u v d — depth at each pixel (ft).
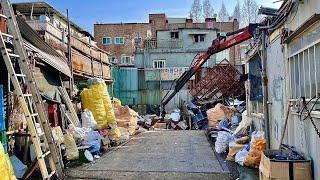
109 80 66.44
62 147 26.25
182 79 57.62
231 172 23.40
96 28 145.18
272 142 26.63
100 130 36.32
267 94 27.76
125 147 35.29
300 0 18.43
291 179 16.92
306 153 18.44
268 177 17.26
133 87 92.99
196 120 66.13
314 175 16.99
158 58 109.19
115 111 46.83
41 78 30.55
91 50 53.72
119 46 144.66
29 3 60.39
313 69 17.43
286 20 21.75
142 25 145.18
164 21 145.28
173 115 70.85
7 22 21.62
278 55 24.13
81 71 46.91
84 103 37.88
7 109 24.26
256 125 33.73
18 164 22.16
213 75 76.95
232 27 143.84
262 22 27.40
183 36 117.39
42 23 37.88
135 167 25.27
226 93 73.82
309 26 17.56
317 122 16.75
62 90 35.19
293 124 21.11
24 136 24.11
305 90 18.83
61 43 41.11
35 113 21.29
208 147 34.50
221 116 49.44
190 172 23.56
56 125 31.09
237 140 28.66
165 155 30.19
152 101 92.73
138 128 52.34
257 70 33.09
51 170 21.48
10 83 24.88
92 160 27.66
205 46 116.78
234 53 106.93
